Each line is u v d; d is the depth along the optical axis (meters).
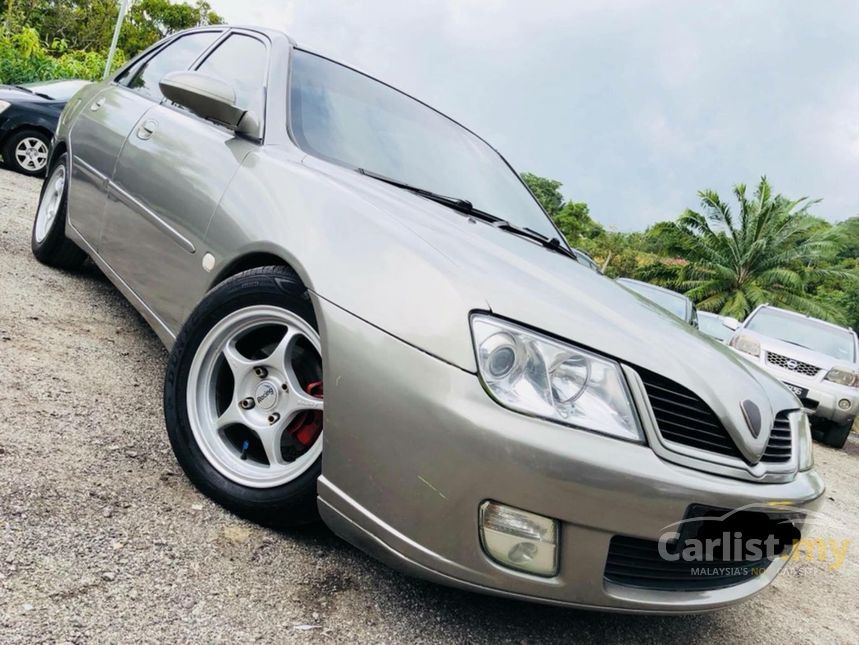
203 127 2.53
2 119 7.57
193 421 1.97
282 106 2.37
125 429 2.22
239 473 1.90
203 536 1.75
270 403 1.88
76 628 1.32
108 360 2.77
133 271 2.62
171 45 3.44
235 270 2.09
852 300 36.62
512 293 1.62
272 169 2.09
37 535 1.56
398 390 1.53
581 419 1.51
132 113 3.04
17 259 3.81
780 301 29.72
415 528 1.52
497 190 2.89
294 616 1.57
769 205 29.86
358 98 2.69
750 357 8.48
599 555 1.53
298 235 1.84
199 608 1.49
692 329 2.32
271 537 1.85
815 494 1.91
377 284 1.64
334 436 1.62
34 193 6.48
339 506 1.63
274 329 1.96
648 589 1.67
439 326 1.52
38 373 2.43
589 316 1.70
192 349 2.00
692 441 1.64
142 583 1.51
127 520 1.72
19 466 1.81
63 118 3.91
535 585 1.52
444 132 2.95
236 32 2.99
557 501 1.47
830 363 8.10
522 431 1.45
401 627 1.65
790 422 2.03
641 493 1.51
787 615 2.57
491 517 1.49
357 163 2.36
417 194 2.33
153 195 2.52
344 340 1.62
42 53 15.58
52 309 3.17
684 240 30.56
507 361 1.50
